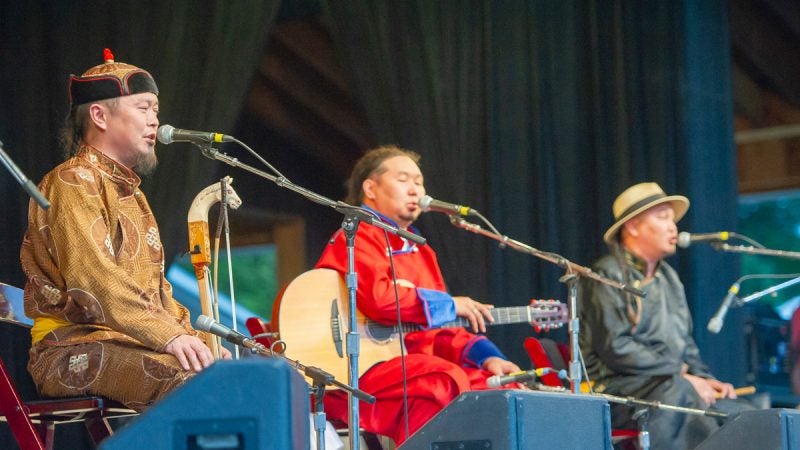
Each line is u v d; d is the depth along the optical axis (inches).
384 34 433.1
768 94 479.5
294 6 465.1
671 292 337.1
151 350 217.2
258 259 698.8
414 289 282.2
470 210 278.2
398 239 297.0
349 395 228.2
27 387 429.1
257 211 569.9
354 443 228.1
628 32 408.2
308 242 589.6
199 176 438.9
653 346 327.6
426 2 429.7
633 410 315.0
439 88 424.8
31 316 227.9
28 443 213.0
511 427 173.6
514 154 413.1
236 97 441.7
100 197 226.2
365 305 280.2
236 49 443.2
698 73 402.6
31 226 225.9
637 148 402.3
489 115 416.8
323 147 572.4
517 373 272.1
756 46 476.7
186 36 446.9
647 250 335.0
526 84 416.2
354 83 436.8
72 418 236.4
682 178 397.4
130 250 229.6
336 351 276.1
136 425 128.7
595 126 407.5
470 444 175.3
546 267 404.2
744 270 616.7
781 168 478.9
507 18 420.2
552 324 290.7
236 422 128.5
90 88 234.7
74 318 222.1
